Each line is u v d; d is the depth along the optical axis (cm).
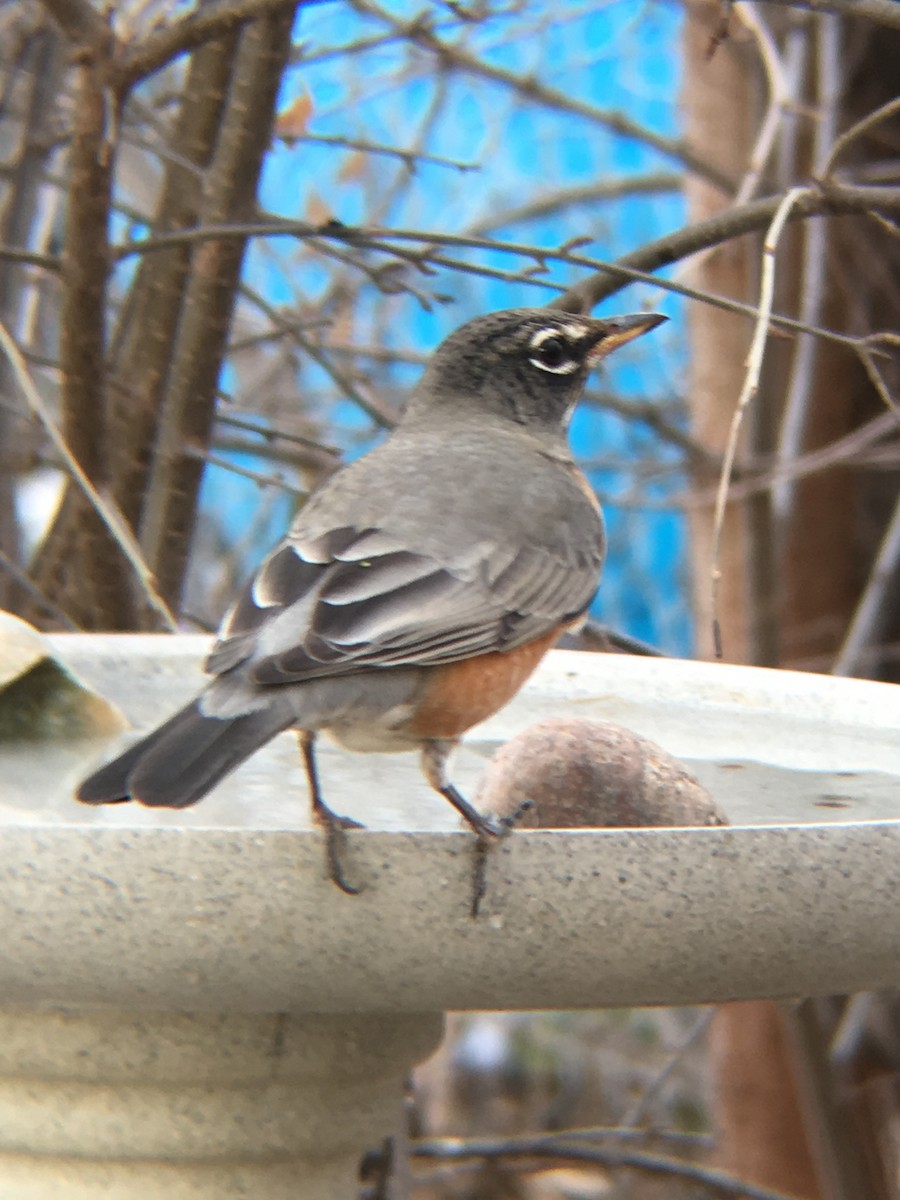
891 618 1387
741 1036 1323
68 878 473
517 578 622
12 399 1092
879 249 1329
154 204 1263
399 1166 935
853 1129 1132
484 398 775
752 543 1186
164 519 987
